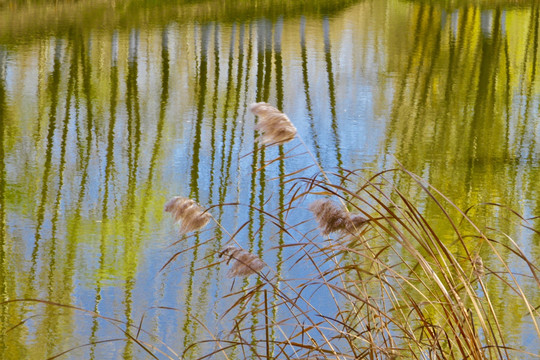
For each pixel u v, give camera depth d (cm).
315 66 1800
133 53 1909
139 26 2375
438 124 1266
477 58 1991
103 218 807
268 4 3155
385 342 282
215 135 1177
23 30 2195
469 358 255
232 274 279
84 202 860
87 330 553
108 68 1717
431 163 1017
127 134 1176
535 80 1712
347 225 252
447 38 2355
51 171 978
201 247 716
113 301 605
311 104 1408
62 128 1206
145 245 728
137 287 630
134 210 834
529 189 902
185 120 1280
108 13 2675
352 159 1027
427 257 630
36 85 1513
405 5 3266
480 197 864
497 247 693
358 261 575
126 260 691
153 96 1469
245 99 1461
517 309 555
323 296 547
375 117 1305
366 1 3394
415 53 2036
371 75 1705
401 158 1037
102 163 1016
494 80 1695
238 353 486
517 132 1223
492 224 766
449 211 804
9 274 655
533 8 3181
